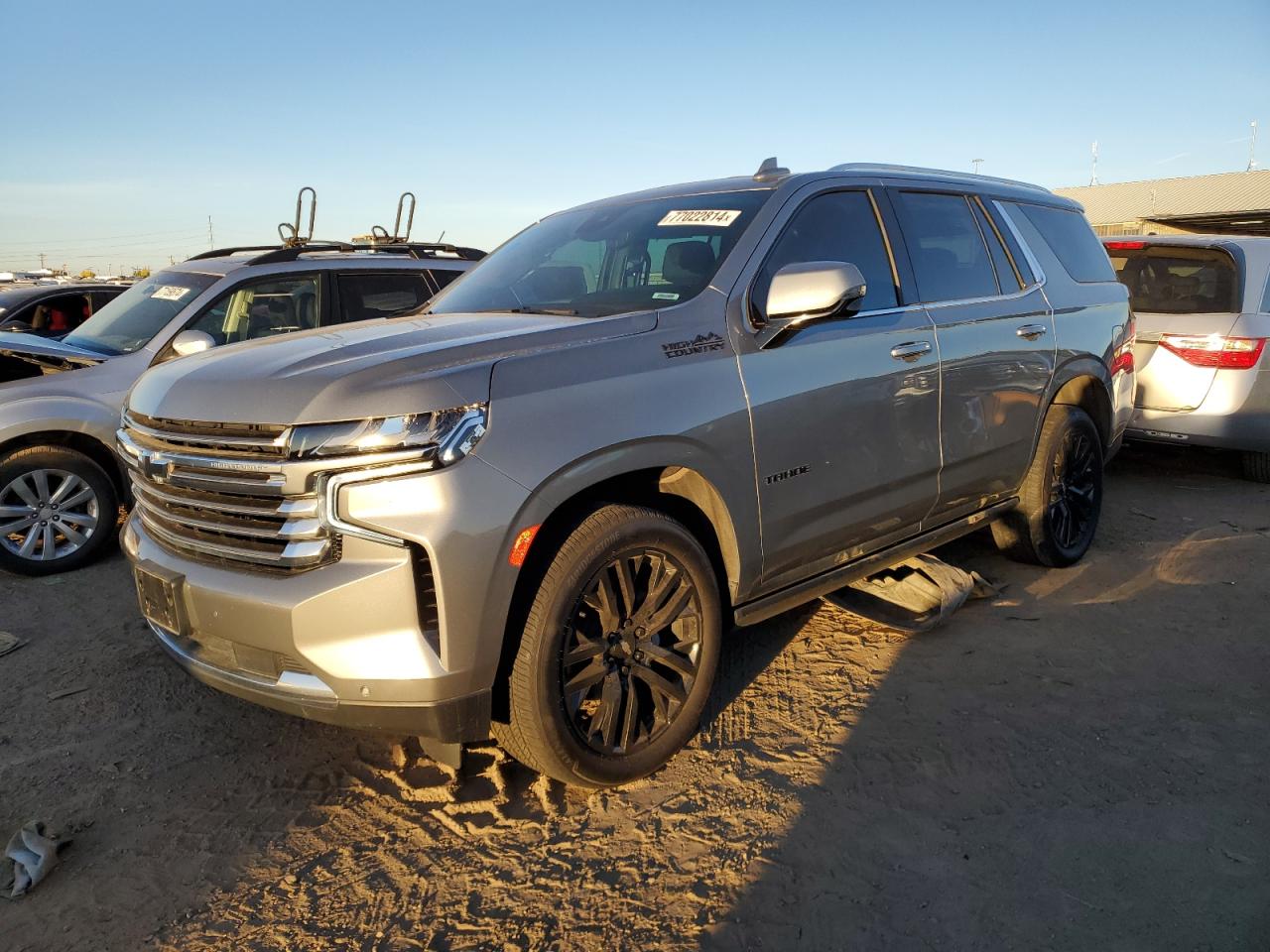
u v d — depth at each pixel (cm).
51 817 292
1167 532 554
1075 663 377
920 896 242
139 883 260
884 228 392
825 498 346
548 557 271
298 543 252
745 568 323
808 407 334
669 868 258
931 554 483
